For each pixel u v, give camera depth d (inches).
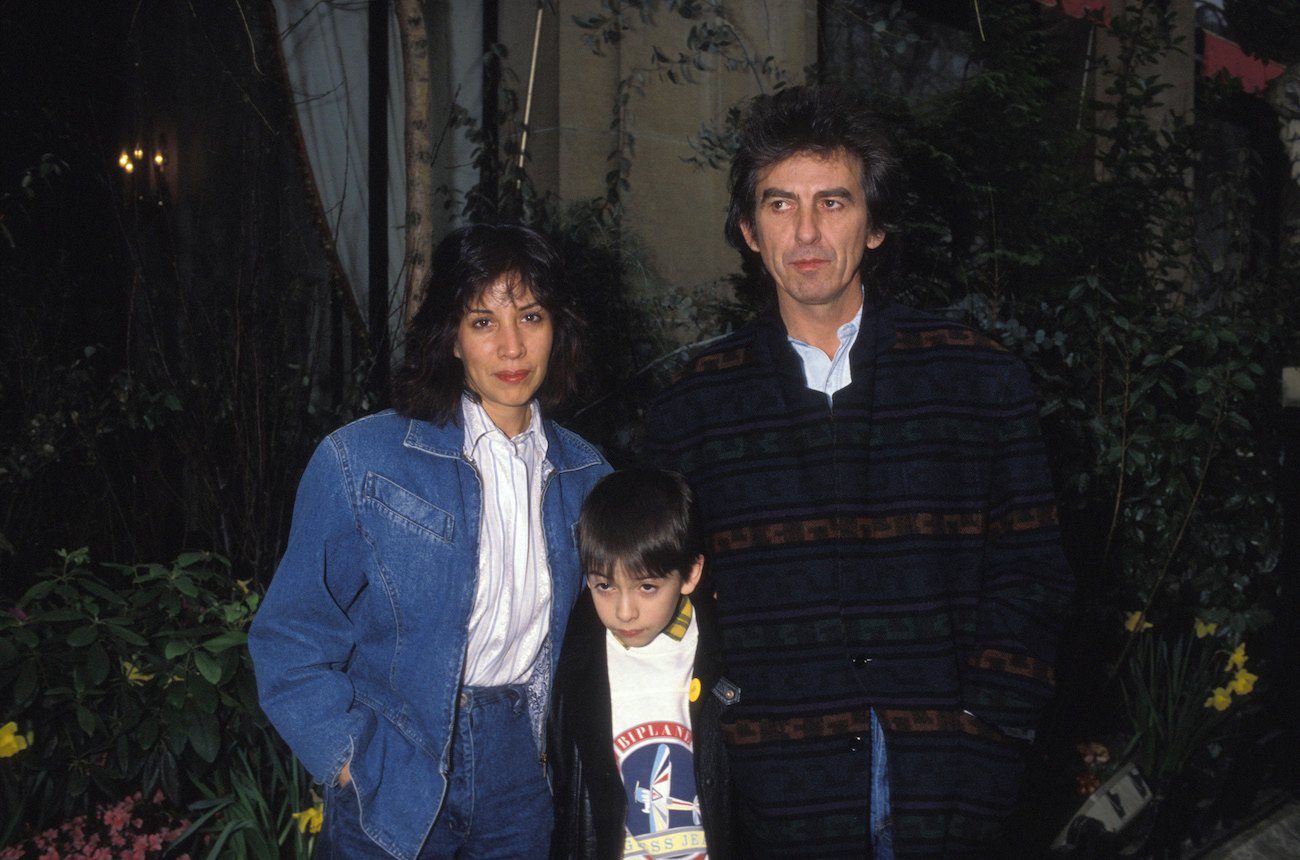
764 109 73.8
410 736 69.8
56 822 96.1
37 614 96.3
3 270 138.6
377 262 169.3
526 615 74.8
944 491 72.5
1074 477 148.5
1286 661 154.3
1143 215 175.9
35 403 133.6
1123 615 152.3
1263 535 161.6
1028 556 72.5
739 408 76.6
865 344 74.5
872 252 77.4
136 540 137.6
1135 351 146.4
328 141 164.1
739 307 170.9
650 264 172.6
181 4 154.3
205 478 128.9
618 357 156.8
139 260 139.6
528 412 76.9
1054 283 169.6
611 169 170.9
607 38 156.3
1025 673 70.6
